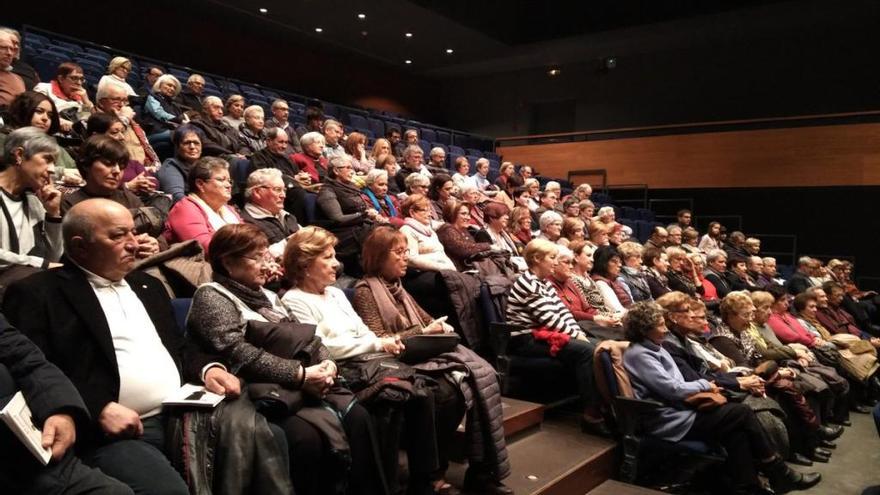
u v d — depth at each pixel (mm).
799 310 5465
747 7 8820
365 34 10875
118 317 1572
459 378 2176
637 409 2768
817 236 8680
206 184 2682
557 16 9773
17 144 1903
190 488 1423
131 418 1427
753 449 2789
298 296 2133
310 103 8945
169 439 1498
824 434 3855
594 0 9234
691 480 2924
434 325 2385
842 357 4668
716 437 2773
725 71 10305
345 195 3643
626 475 2824
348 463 1656
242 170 3932
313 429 1656
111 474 1334
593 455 2727
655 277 5020
